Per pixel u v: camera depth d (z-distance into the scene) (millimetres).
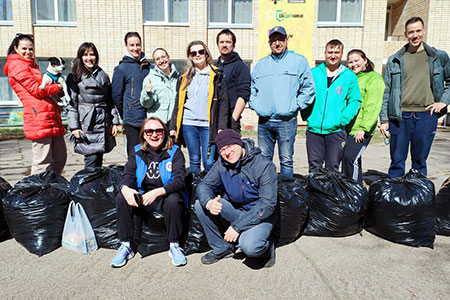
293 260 3127
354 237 3594
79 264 3047
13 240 3502
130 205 3055
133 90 4211
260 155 3023
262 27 11742
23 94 4047
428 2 12906
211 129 3814
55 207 3293
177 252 3086
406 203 3338
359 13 12430
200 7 11906
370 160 7441
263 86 4008
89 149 4234
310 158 4230
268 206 2883
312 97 3928
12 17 11945
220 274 2902
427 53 4375
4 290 2654
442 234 3635
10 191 3469
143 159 3217
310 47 11750
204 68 3893
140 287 2703
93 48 4090
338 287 2703
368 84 4090
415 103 4488
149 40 12086
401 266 3008
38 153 4195
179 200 3092
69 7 11969
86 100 4148
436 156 7910
